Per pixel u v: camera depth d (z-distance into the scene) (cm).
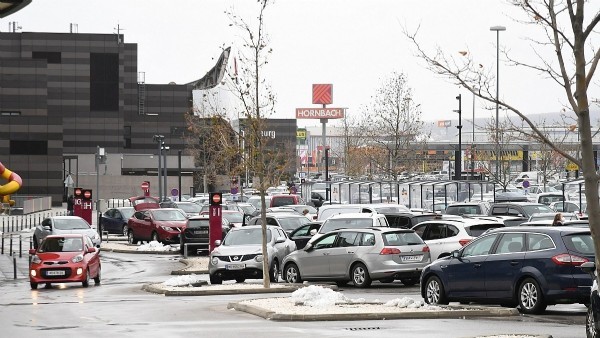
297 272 4612
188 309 3550
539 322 2927
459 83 2027
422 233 4703
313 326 2917
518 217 5425
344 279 4416
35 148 18400
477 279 3275
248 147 4934
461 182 8406
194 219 7075
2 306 3847
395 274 4275
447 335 2619
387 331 2744
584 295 2984
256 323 3030
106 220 9281
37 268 4872
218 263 4744
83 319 3259
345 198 10538
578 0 1864
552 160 15325
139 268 6150
